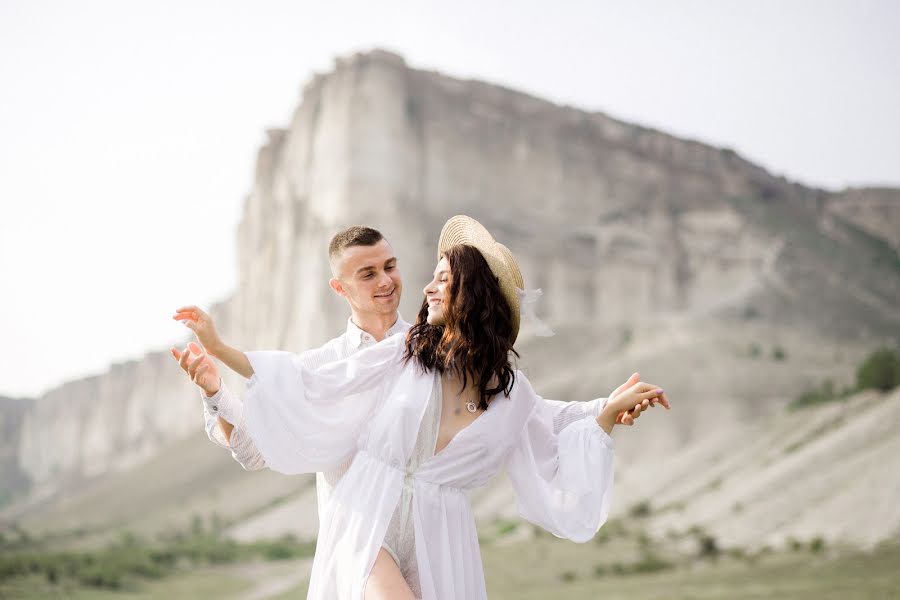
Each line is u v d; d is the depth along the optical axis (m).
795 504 50.62
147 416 193.75
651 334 129.12
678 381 105.44
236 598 38.41
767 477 57.97
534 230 156.50
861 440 57.62
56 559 51.25
